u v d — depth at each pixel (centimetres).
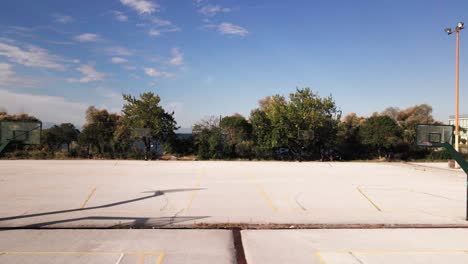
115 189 1434
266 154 3281
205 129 3241
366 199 1288
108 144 3119
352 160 3478
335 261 675
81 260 664
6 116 3891
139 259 671
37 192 1353
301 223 945
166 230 873
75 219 966
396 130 3338
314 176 1917
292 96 3244
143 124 3062
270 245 763
